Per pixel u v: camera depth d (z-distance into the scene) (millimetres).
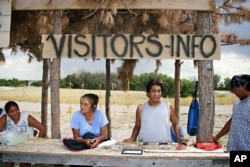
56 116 3820
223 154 3100
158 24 4043
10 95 21969
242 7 6203
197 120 3693
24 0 3746
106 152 3160
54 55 3670
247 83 3004
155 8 3582
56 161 3158
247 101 3035
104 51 3619
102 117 3512
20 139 3551
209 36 3570
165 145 3434
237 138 3041
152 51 3578
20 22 4531
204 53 3568
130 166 3080
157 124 3525
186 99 18859
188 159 3043
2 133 3543
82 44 3643
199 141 3643
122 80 6160
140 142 3553
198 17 3645
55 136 3826
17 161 3213
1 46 3697
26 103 19969
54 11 3777
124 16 4020
